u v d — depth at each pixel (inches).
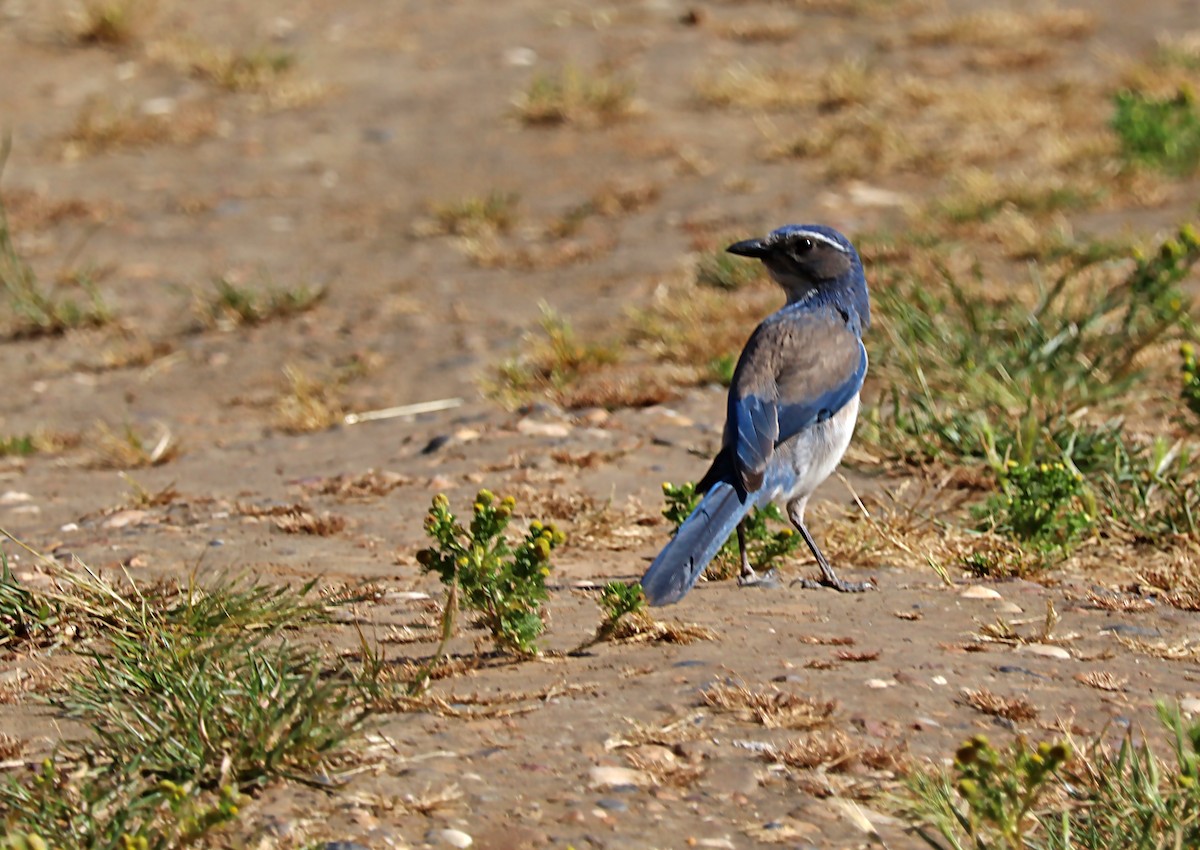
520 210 871.1
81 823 257.3
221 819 249.1
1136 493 458.0
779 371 401.4
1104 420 549.0
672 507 403.2
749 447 383.6
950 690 318.0
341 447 581.0
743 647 344.5
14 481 552.4
